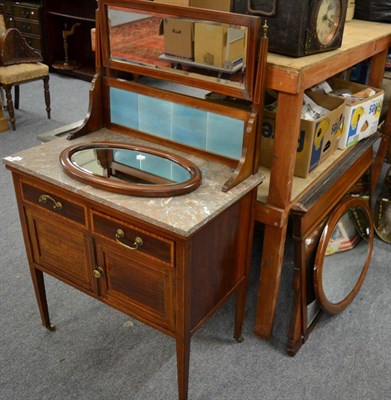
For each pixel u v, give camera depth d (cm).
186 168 159
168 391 177
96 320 209
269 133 180
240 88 150
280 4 144
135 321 209
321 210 186
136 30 162
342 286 214
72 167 155
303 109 183
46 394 176
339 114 187
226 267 167
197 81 158
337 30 159
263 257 183
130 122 183
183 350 157
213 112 161
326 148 190
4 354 192
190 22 149
